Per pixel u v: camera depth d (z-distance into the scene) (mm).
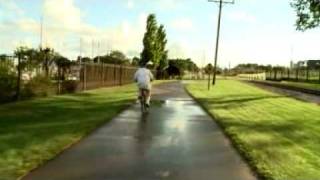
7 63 23297
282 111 22812
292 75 99938
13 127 14547
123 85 50656
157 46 87062
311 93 43312
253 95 36594
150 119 17922
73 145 11836
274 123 17656
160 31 94438
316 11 37594
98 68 40031
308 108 24922
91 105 23047
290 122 18094
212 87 51719
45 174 8719
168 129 15141
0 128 14289
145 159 10133
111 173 8828
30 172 8867
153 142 12430
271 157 10742
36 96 26047
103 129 14891
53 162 9758
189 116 19344
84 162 9781
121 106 23062
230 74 168250
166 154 10766
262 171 9234
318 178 8812
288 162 10219
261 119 18984
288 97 34906
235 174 9008
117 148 11461
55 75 29422
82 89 34750
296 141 13297
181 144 12211
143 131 14570
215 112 21328
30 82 25688
